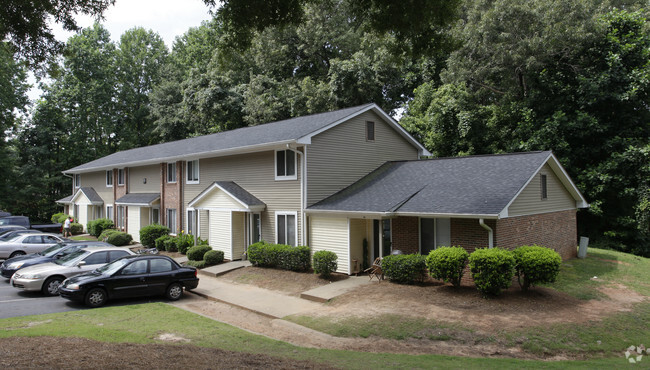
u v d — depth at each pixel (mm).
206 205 20922
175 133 43938
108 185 32812
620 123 23625
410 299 11883
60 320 10172
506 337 9078
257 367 6820
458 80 26406
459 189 14859
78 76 45125
